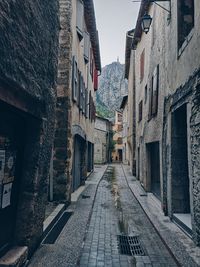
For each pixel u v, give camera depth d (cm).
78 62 1052
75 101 967
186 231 567
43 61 469
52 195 823
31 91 404
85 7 1149
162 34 841
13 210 433
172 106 679
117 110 4441
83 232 594
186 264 421
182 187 675
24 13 362
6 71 310
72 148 932
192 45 511
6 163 394
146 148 1186
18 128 438
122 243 547
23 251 410
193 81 500
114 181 1625
